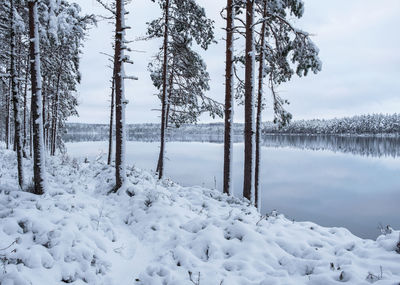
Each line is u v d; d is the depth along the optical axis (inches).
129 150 2033.7
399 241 183.6
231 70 406.6
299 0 381.4
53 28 485.1
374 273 161.9
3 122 1501.0
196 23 532.4
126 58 348.8
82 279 178.9
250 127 378.9
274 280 168.7
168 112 629.3
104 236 233.3
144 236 250.1
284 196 902.4
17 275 155.8
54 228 207.0
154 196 317.1
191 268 190.4
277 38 434.3
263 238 220.7
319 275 166.9
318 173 1332.4
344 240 230.8
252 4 376.8
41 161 285.7
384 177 1264.8
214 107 597.9
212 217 261.3
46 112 866.8
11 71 330.0
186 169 1249.4
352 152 2476.6
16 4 382.0
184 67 592.1
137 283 181.5
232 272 184.5
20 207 237.1
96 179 427.5
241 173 1191.6
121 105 356.5
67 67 778.8
